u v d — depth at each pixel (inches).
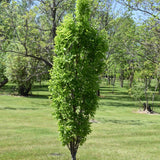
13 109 1012.5
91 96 299.9
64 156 395.9
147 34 657.0
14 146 451.8
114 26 805.2
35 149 434.9
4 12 754.8
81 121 295.3
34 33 763.4
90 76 293.6
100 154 418.0
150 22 603.5
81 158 391.2
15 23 748.0
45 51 799.7
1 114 855.7
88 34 299.1
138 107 1273.4
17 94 1676.9
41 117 821.2
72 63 297.1
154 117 984.9
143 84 1151.0
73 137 308.5
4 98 1460.4
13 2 749.3
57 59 299.1
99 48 302.4
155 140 538.0
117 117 924.0
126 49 758.5
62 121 300.7
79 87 292.4
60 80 294.8
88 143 497.7
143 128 695.1
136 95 1164.5
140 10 600.7
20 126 649.6
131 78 1739.7
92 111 301.9
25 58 1111.6
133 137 568.4
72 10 807.7
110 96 1836.9
